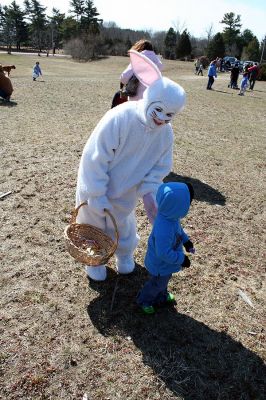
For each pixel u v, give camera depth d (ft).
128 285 12.24
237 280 13.16
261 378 9.71
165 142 10.38
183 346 10.28
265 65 110.32
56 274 12.29
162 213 9.66
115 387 8.97
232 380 9.55
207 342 10.50
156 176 10.57
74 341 9.96
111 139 9.70
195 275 13.11
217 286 12.71
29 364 9.21
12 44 285.23
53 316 10.65
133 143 9.95
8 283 11.66
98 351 9.78
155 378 9.30
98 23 249.55
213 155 26.78
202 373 9.61
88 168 10.07
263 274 13.70
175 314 11.32
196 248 14.75
